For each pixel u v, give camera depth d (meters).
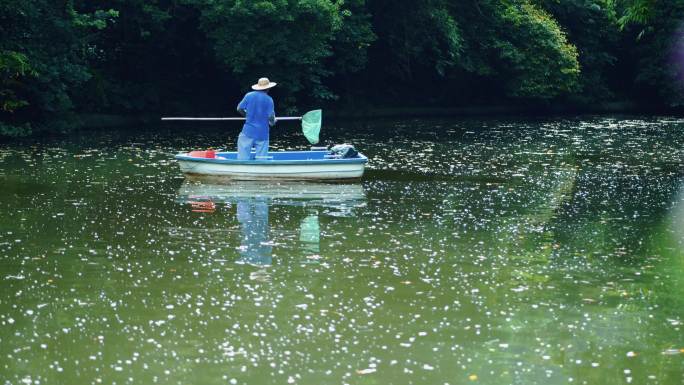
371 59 37.28
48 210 13.65
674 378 7.34
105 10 28.73
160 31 30.42
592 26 43.09
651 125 32.88
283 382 7.16
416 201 15.12
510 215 13.97
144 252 11.12
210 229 12.51
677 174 18.91
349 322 8.59
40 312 8.75
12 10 22.62
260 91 17.41
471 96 40.81
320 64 31.81
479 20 38.53
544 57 38.91
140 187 15.95
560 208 14.66
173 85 32.25
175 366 7.46
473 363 7.62
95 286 9.62
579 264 10.89
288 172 16.94
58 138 24.09
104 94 28.64
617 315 8.94
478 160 20.95
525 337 8.27
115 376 7.24
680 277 10.35
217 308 8.95
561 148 23.92
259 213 13.76
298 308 8.98
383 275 10.23
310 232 12.41
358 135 27.06
